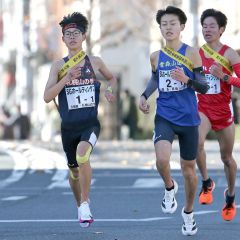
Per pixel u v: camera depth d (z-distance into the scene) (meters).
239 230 31.11
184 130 28.59
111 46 117.12
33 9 126.62
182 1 104.12
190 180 29.03
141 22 116.00
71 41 28.98
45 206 39.00
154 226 32.38
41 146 88.56
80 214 28.53
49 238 29.62
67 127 29.05
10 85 161.38
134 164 62.47
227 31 100.88
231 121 31.95
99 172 55.47
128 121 102.25
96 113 29.17
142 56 127.44
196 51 28.73
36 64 132.88
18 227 32.50
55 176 53.34
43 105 129.50
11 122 109.56
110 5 115.38
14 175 54.34
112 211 37.00
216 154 73.00
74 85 28.95
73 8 123.06
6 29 159.88
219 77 31.02
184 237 29.58
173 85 28.62
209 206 37.91
